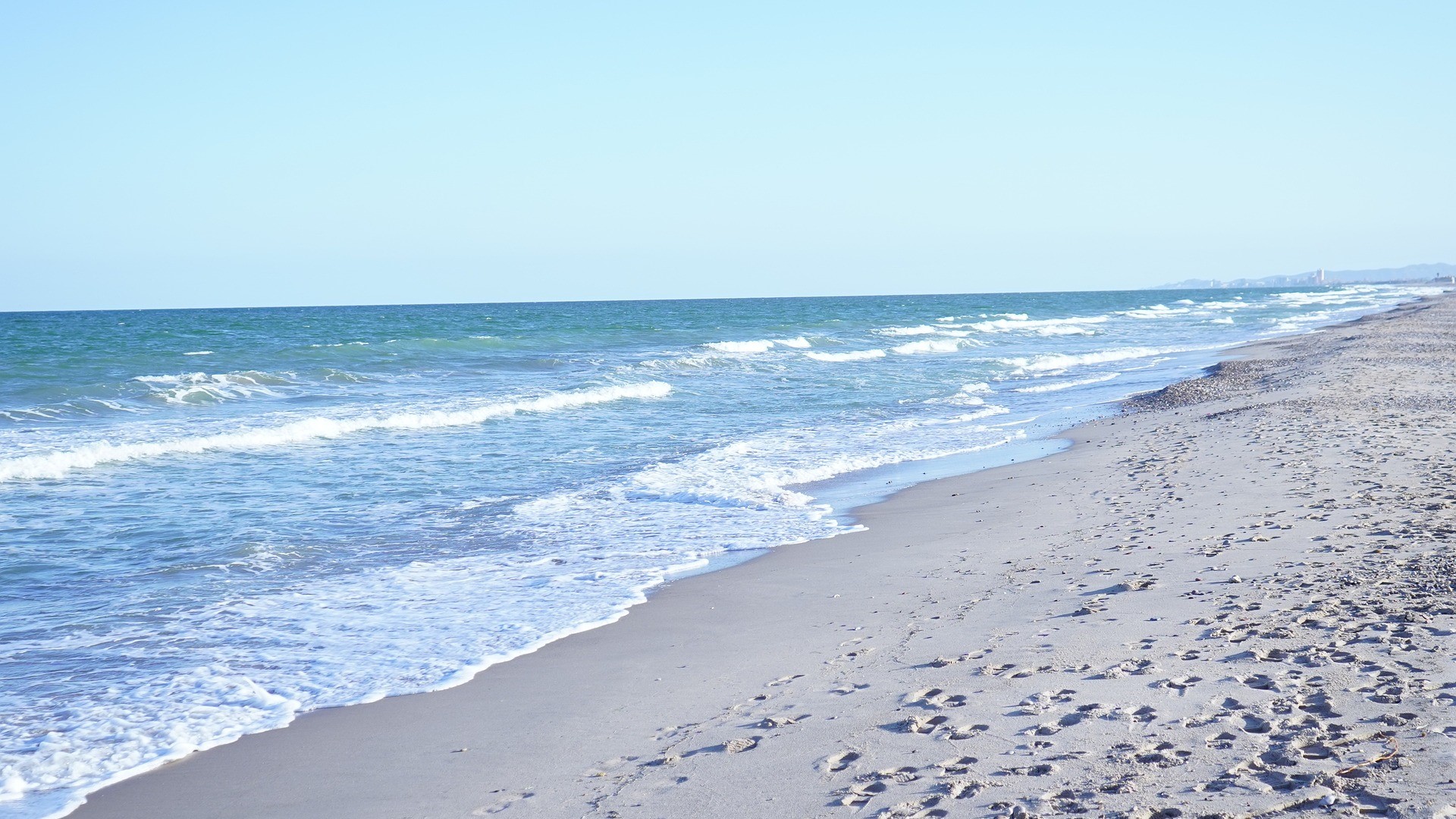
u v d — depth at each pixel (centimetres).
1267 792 391
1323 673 518
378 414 1991
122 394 2256
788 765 464
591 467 1485
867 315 8962
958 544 959
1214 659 555
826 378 3048
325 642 710
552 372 3105
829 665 615
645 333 5359
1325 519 909
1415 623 586
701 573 892
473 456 1585
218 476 1397
